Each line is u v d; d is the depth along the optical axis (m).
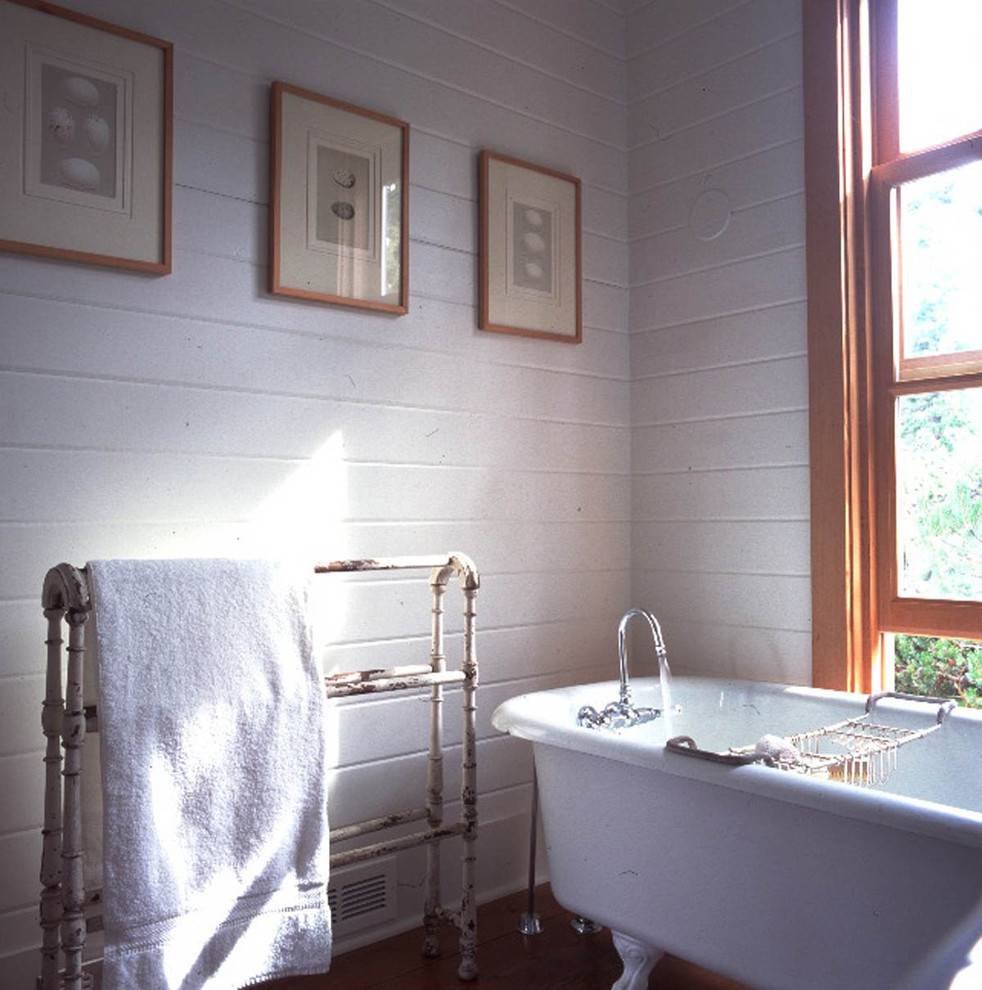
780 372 2.46
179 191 1.97
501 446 2.51
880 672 2.34
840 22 2.36
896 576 2.31
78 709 1.54
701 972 2.08
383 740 2.24
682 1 2.73
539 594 2.58
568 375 2.68
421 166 2.37
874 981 1.49
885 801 1.43
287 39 2.14
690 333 2.68
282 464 2.11
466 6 2.48
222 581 1.70
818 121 2.38
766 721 2.28
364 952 2.16
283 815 1.70
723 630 2.58
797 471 2.42
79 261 1.83
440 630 2.18
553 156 2.66
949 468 2.22
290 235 2.11
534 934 2.24
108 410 1.88
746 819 1.65
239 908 1.64
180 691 1.60
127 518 1.89
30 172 1.78
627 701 2.30
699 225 2.66
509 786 2.49
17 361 1.78
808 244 2.39
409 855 2.29
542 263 2.60
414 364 2.34
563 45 2.71
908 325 2.32
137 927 1.51
